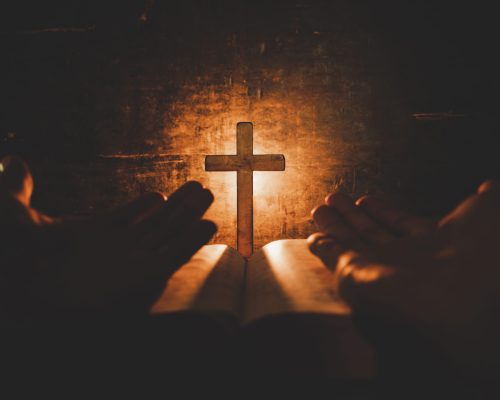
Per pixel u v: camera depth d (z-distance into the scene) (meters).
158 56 1.34
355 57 1.35
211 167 1.27
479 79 1.35
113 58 1.34
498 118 1.35
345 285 0.45
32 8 1.33
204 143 1.36
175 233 0.65
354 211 0.70
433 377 0.39
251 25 1.34
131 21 1.34
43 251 0.48
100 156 1.36
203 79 1.35
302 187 1.37
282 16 1.34
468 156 1.36
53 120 1.35
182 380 0.50
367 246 0.55
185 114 1.35
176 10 1.34
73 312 0.46
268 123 1.35
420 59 1.35
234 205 1.37
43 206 1.36
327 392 0.50
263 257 0.91
